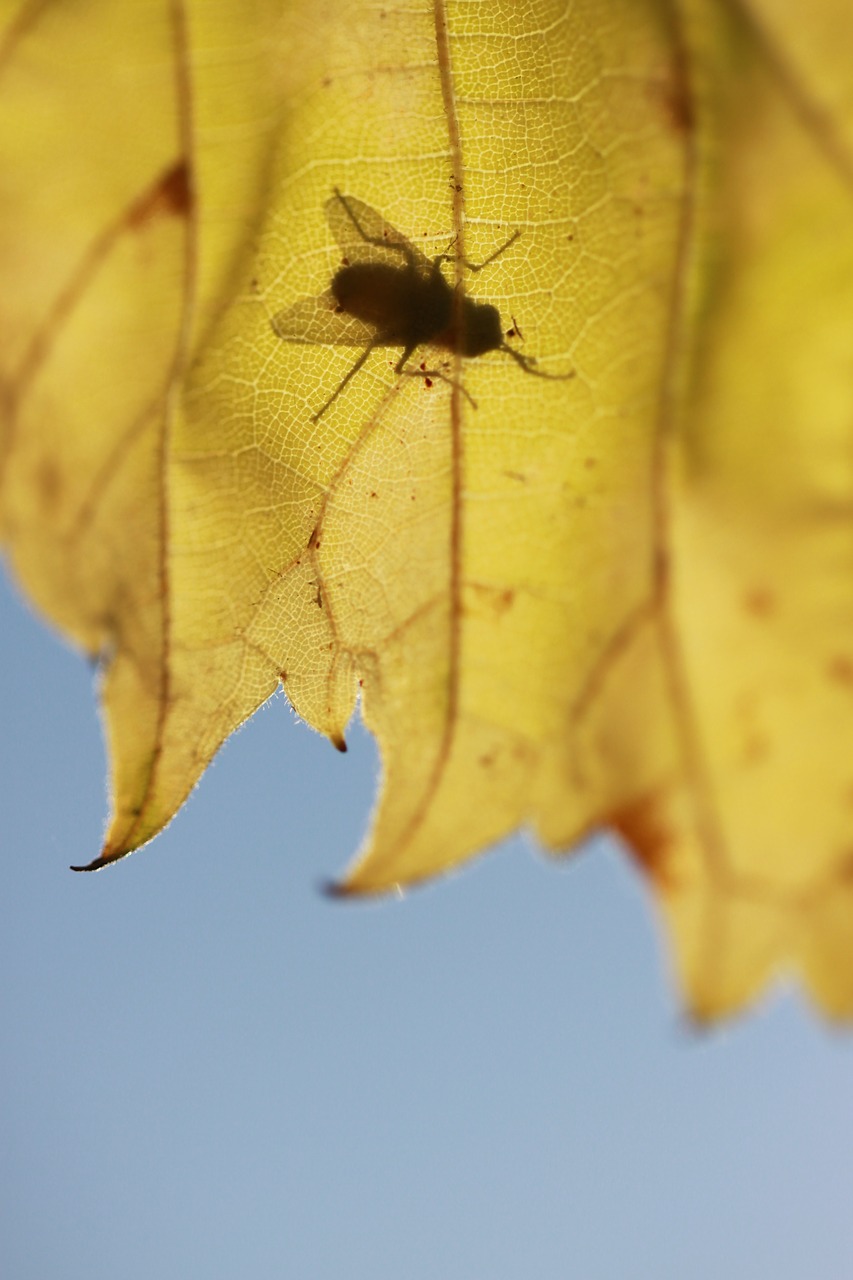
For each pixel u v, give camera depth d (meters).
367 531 0.16
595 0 0.15
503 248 0.16
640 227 0.15
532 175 0.16
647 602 0.15
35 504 0.15
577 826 0.15
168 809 0.16
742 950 0.14
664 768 0.14
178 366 0.15
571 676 0.15
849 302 0.14
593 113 0.15
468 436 0.16
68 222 0.15
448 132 0.16
